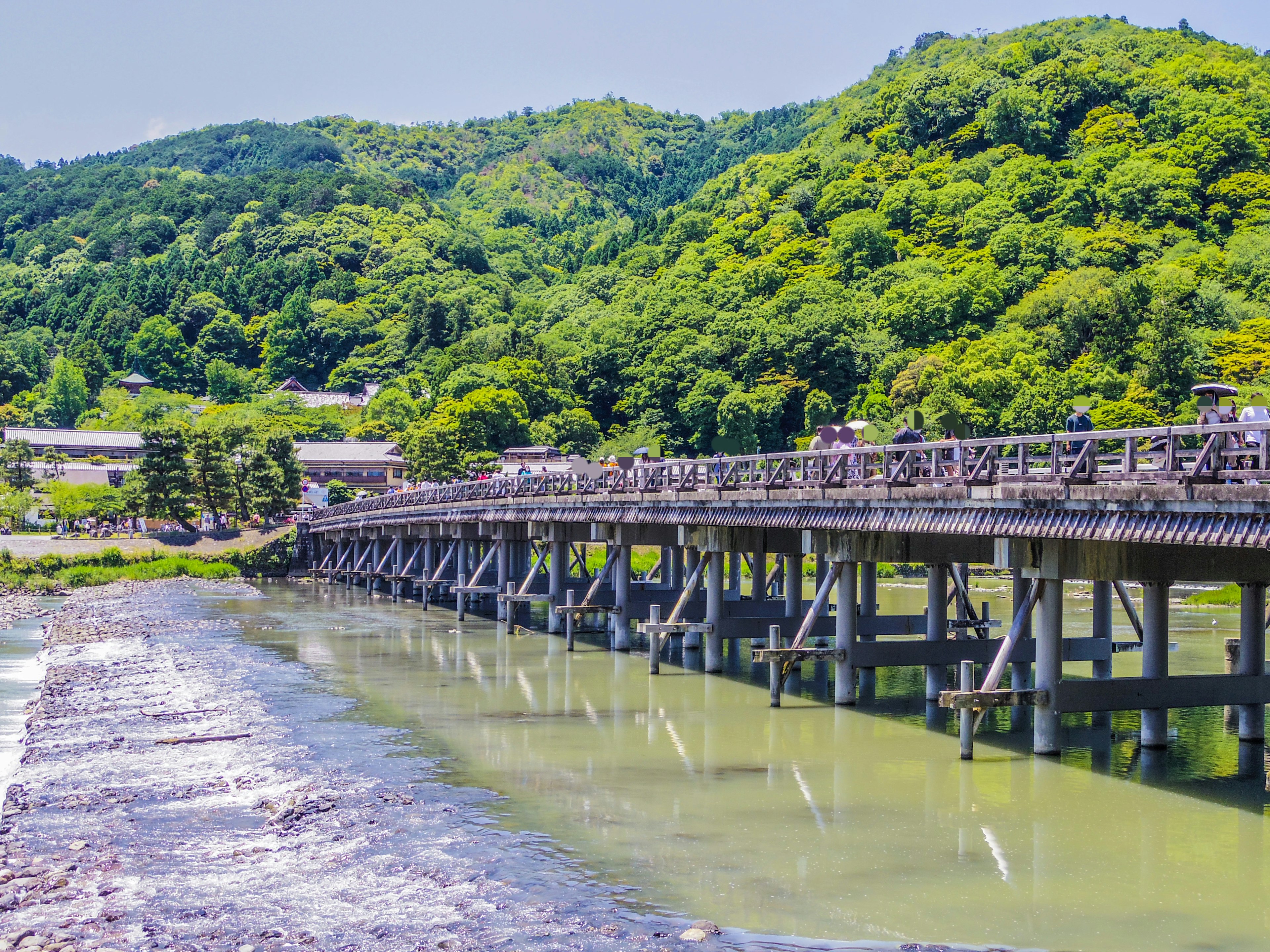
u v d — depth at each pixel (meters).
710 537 37.84
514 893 18.41
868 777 25.17
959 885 18.55
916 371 125.75
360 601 71.69
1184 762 26.44
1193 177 177.75
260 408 184.25
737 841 20.81
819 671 40.25
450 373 180.25
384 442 145.88
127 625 57.16
